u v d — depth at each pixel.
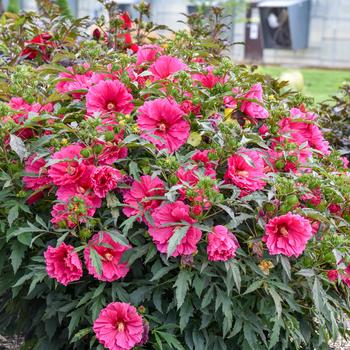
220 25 4.74
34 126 2.82
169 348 2.55
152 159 2.68
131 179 2.64
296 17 20.55
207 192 2.39
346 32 20.88
